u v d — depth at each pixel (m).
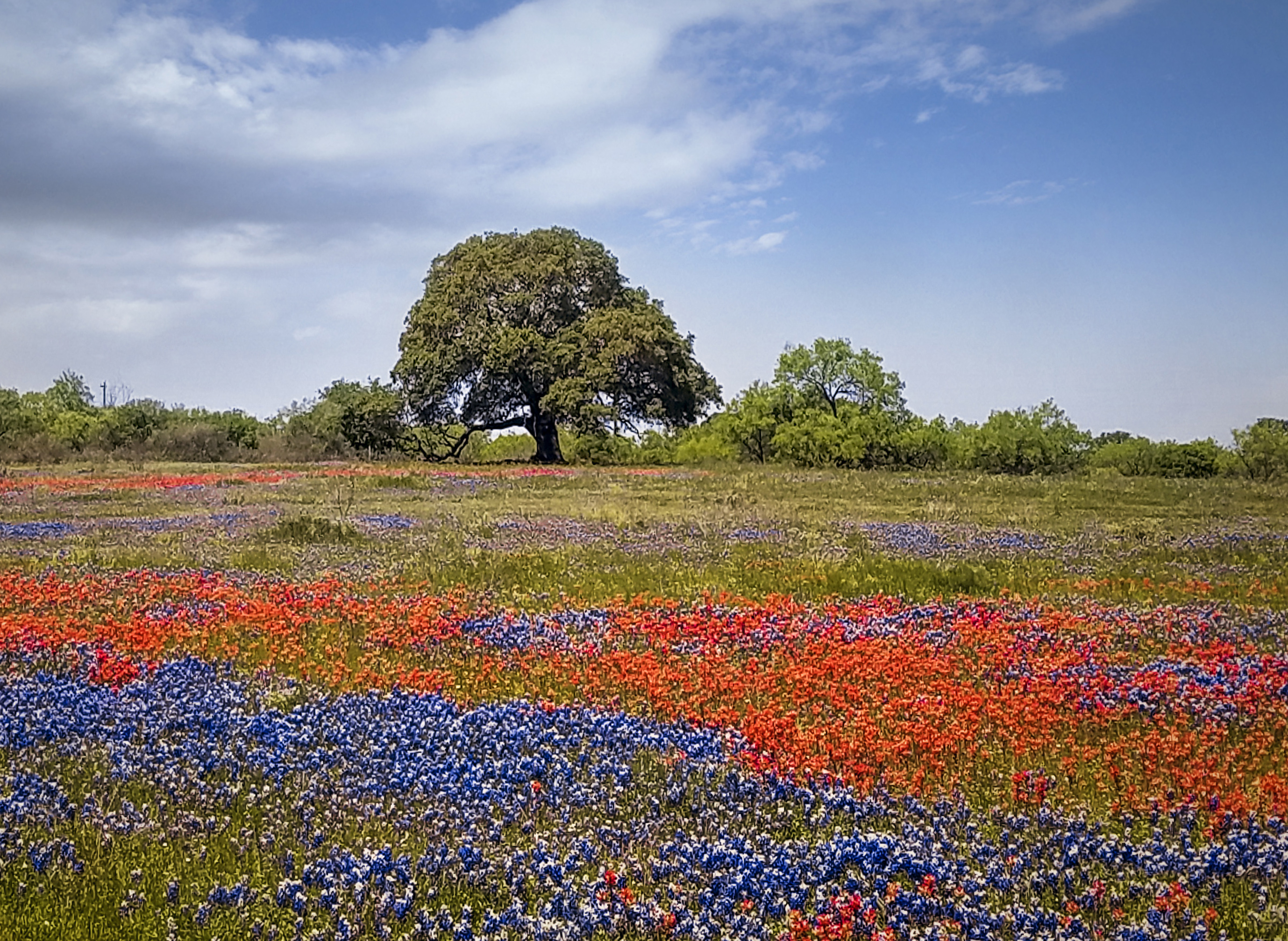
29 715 8.33
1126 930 5.25
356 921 5.34
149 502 30.09
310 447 65.12
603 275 68.50
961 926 5.35
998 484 41.69
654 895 5.66
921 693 9.48
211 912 5.41
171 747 7.76
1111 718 8.78
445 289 66.69
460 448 69.25
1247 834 6.37
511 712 8.90
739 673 9.99
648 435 76.94
